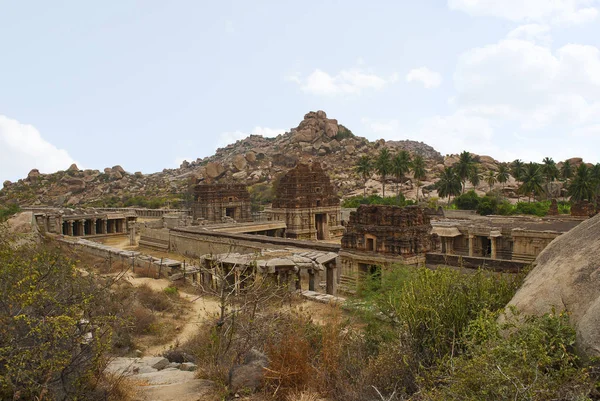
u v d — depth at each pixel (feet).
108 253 165.68
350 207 351.05
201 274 120.98
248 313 58.75
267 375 40.47
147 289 112.68
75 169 564.71
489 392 28.25
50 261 40.86
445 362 37.91
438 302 45.68
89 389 36.78
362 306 63.21
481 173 471.21
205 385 42.39
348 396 38.17
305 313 73.87
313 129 634.84
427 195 421.18
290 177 252.21
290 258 110.93
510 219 209.15
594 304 31.17
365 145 624.18
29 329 33.88
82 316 38.81
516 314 35.14
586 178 300.20
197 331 83.20
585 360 29.68
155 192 506.07
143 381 45.29
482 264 96.12
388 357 42.39
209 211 288.51
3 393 30.99
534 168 329.31
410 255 106.52
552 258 45.52
